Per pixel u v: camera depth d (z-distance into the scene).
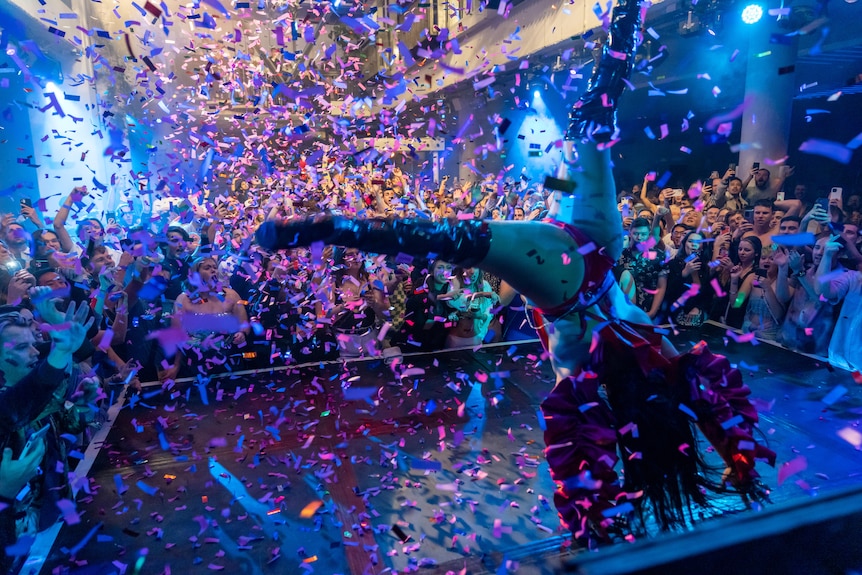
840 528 0.49
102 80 11.11
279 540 2.85
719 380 2.34
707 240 6.23
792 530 0.47
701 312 6.38
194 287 5.41
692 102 12.48
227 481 3.42
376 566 2.63
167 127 10.73
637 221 6.46
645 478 2.28
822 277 5.02
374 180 6.99
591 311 2.30
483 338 5.98
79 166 10.58
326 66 9.78
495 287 6.09
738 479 2.32
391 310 5.73
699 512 2.54
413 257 1.98
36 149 9.45
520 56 9.29
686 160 13.12
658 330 2.40
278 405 4.53
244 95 8.88
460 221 2.03
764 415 4.07
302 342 5.54
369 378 5.04
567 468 2.15
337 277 5.71
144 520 3.04
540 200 6.72
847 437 3.43
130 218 8.91
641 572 0.43
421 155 11.93
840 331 5.04
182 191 8.62
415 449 3.76
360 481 3.39
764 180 7.68
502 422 4.14
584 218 2.22
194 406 4.54
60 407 2.84
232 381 5.04
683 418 2.31
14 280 3.82
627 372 2.32
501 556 2.67
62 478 3.04
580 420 2.19
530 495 3.19
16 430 2.45
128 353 5.09
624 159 14.31
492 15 9.87
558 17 8.16
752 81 8.38
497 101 11.88
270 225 1.86
